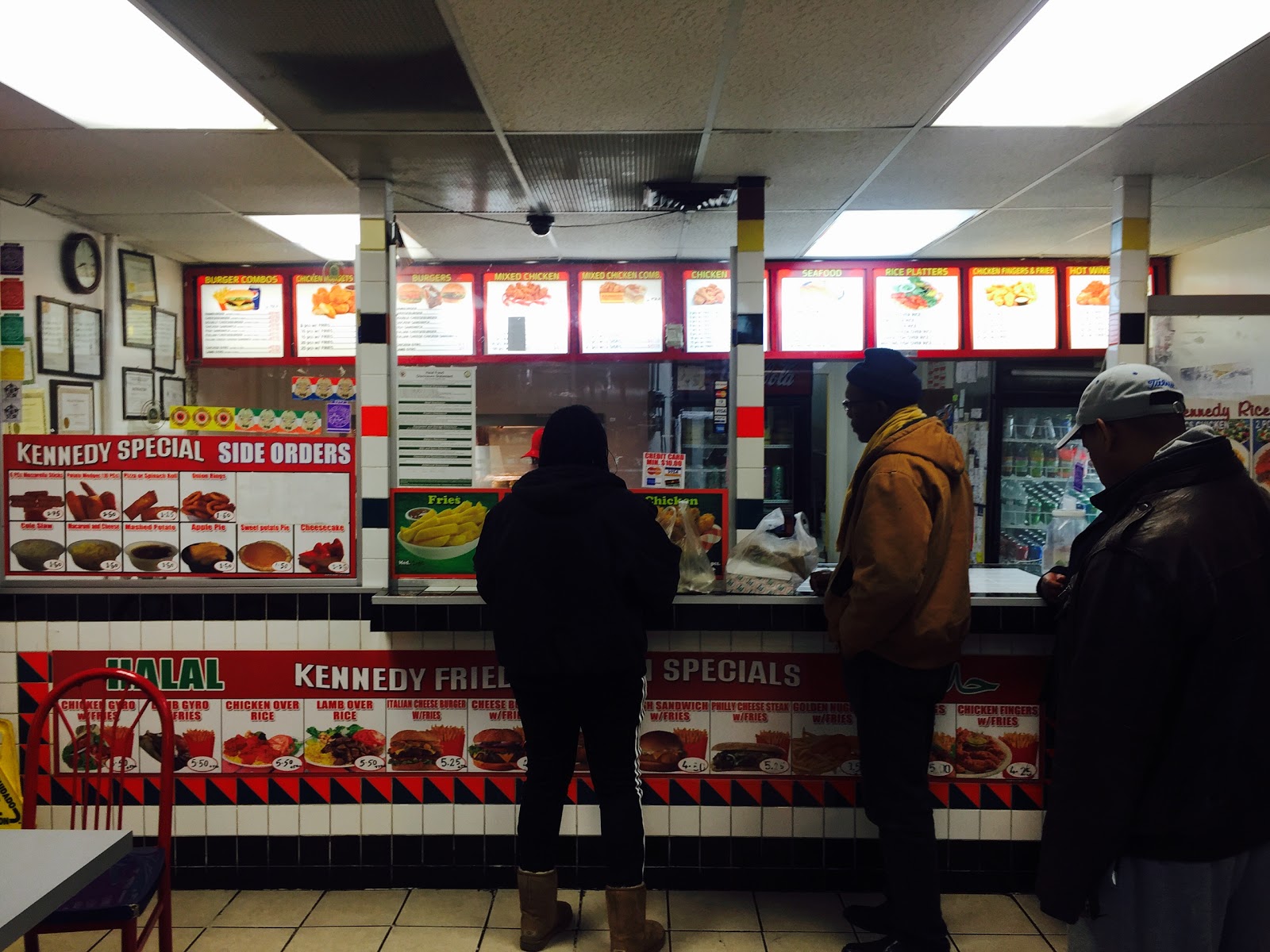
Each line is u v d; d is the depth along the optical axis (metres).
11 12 1.99
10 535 2.82
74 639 2.81
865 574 2.17
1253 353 3.44
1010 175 3.28
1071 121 2.72
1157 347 3.55
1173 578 1.28
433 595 2.71
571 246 4.36
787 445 4.81
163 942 1.99
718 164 3.14
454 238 4.20
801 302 4.71
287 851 2.81
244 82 2.38
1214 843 1.30
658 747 2.78
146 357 4.38
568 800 2.79
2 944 1.16
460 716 2.79
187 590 2.79
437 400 3.00
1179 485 1.39
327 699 2.80
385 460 2.92
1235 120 2.69
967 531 2.31
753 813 2.78
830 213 3.81
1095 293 4.67
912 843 2.25
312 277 4.71
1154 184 3.39
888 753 2.28
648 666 2.77
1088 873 1.32
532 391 4.70
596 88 2.44
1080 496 3.18
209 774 2.81
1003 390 4.75
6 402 3.44
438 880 2.80
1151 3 1.96
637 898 2.30
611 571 2.24
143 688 2.04
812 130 2.79
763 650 2.76
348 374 4.73
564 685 2.26
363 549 2.84
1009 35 2.12
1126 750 1.29
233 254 4.50
